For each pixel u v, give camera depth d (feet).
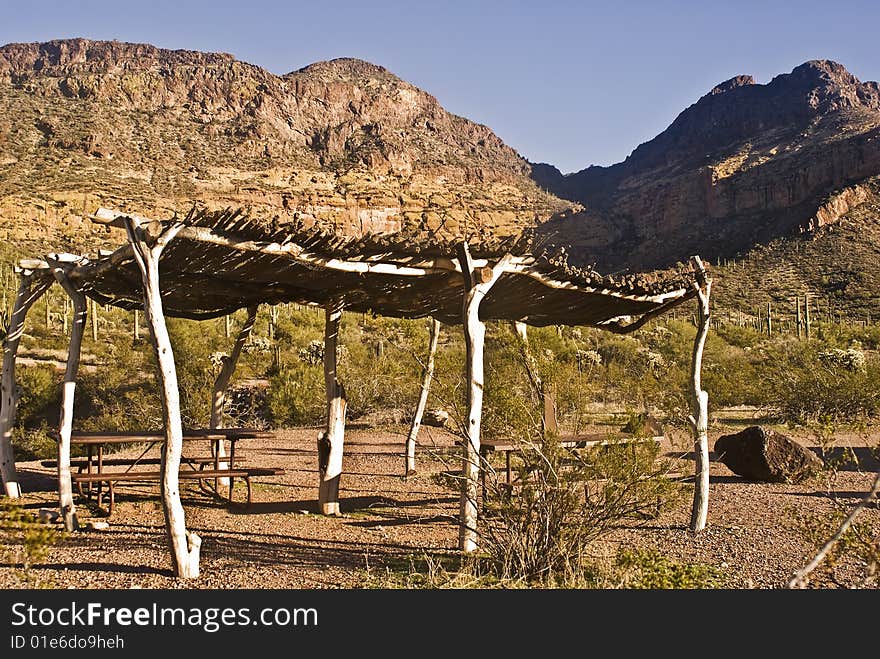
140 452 39.63
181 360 57.93
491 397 19.54
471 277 19.72
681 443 40.32
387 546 20.48
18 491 27.58
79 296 23.50
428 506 26.78
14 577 17.06
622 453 17.10
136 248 16.89
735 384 58.44
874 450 22.20
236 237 17.54
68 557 18.93
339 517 24.72
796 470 30.76
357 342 80.23
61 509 22.40
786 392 54.39
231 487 27.30
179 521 17.21
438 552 19.65
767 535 21.54
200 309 29.71
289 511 25.67
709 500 27.09
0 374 27.91
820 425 22.39
